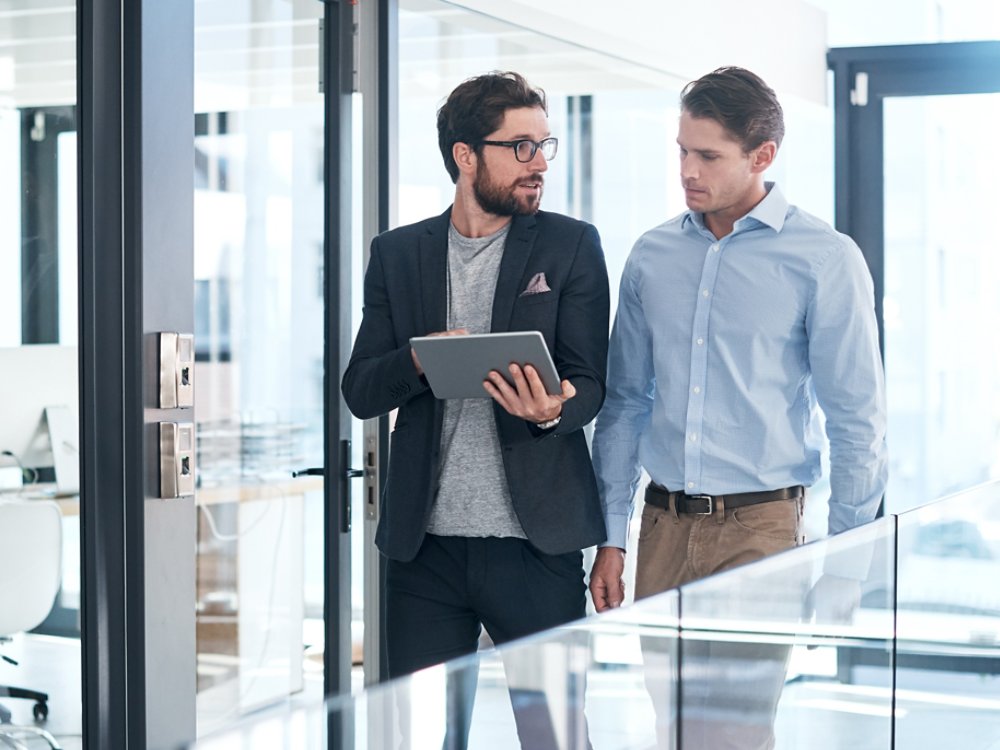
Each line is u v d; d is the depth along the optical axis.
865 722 2.01
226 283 2.87
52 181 2.39
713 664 1.61
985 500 2.40
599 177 4.18
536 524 2.31
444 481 2.37
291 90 3.05
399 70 3.35
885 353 5.18
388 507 2.41
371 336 2.47
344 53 3.20
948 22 5.01
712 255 2.46
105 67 2.45
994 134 5.01
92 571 2.47
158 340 2.51
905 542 2.12
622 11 4.01
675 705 1.54
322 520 3.18
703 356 2.44
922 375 5.14
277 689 3.04
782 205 2.44
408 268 2.44
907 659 2.14
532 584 2.36
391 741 1.18
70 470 2.45
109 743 2.50
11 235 2.33
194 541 2.61
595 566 2.59
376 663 3.25
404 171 3.40
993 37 4.97
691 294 2.46
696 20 4.35
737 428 2.42
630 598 4.20
